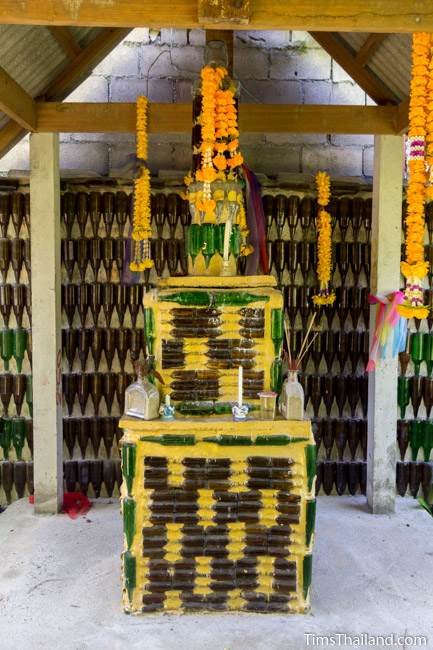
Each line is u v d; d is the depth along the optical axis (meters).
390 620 3.01
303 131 4.27
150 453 2.98
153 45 5.34
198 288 3.18
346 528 4.22
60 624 2.93
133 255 4.81
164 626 2.91
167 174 4.98
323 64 5.44
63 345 4.87
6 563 3.61
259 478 3.01
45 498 4.45
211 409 3.13
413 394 5.03
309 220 4.95
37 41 3.76
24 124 4.04
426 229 4.96
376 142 4.49
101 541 3.96
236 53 5.39
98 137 5.32
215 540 3.00
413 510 4.66
